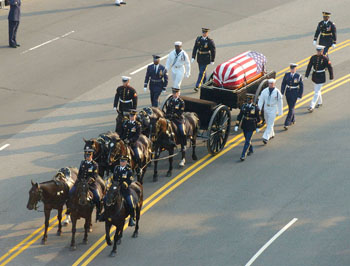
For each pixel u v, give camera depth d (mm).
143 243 65875
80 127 89625
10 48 112000
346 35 120125
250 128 80562
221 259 63250
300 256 63438
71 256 63688
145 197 73625
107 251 64625
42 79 102500
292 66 87125
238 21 126312
